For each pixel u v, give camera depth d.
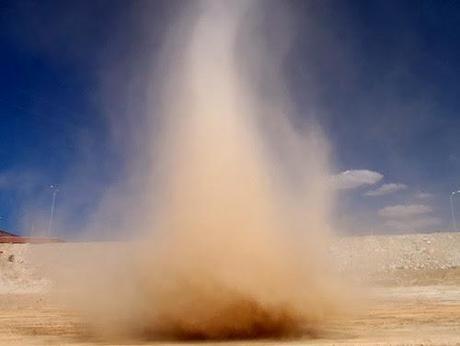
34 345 14.84
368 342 14.13
